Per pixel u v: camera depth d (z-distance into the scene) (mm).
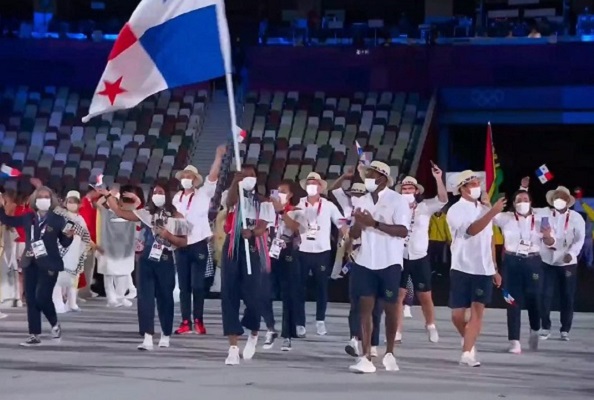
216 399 12805
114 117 46281
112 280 27484
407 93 45469
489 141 21953
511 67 43312
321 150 43844
